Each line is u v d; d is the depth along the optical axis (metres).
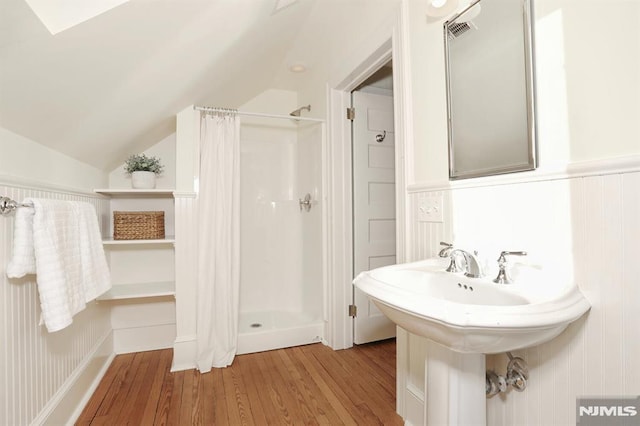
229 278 2.16
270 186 3.01
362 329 2.43
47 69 1.00
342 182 2.39
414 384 1.48
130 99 1.55
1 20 0.76
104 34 1.02
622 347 0.77
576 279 0.86
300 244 3.04
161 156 2.52
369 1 1.82
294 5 1.75
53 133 1.39
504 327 0.69
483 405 0.98
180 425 1.50
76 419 1.54
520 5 1.00
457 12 1.24
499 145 1.07
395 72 1.61
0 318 1.10
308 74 2.78
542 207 0.94
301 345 2.47
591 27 0.82
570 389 0.88
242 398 1.73
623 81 0.76
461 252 1.13
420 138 1.46
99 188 2.18
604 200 0.80
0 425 1.08
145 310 2.40
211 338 2.09
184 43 1.40
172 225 2.51
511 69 1.03
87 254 1.46
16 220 1.11
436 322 0.75
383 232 2.53
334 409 1.63
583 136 0.84
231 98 2.61
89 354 1.84
